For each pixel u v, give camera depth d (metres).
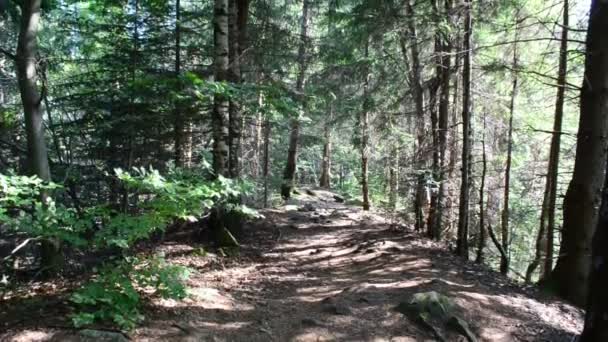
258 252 9.27
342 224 13.59
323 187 26.36
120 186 8.09
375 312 5.73
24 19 6.16
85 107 9.31
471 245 12.21
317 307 6.02
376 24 11.34
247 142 21.36
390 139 13.24
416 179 11.62
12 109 9.62
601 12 6.71
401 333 5.25
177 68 10.77
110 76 9.92
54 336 4.12
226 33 8.76
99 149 9.68
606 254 3.53
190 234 9.53
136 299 4.54
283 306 6.05
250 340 4.86
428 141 11.69
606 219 3.54
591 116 6.88
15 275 6.25
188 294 5.35
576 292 6.96
